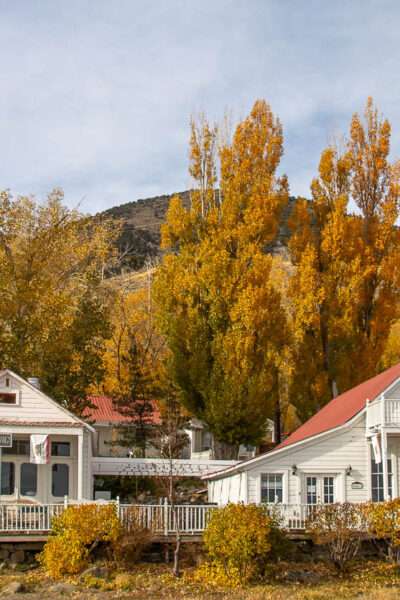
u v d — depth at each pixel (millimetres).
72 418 41906
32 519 35125
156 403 63500
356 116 62688
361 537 34812
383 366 70000
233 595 30359
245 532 32438
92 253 64562
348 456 39719
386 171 62125
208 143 60562
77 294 61031
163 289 57688
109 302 67875
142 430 57562
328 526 34250
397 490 38969
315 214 61781
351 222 59594
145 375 61156
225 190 59219
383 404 37781
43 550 33938
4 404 41250
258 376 54625
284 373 64500
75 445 42844
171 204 59500
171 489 35875
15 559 34125
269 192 58906
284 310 57750
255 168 59812
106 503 35062
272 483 39312
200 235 59188
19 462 42000
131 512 34969
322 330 58281
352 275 58594
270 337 56156
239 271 56688
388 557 35156
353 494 39375
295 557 35375
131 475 48406
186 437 47156
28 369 53969
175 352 56375
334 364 57719
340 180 61875
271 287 57188
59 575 32625
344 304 57875
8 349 53938
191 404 56438
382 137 62312
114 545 33844
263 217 58000
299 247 60750
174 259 58406
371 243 61000
